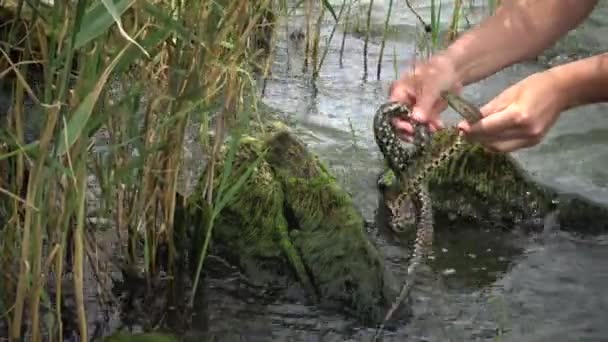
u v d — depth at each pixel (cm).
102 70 210
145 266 251
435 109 222
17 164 221
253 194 259
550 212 287
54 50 202
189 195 263
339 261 253
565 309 253
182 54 234
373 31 435
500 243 278
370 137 325
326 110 344
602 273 267
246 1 234
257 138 266
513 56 224
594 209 286
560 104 214
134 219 250
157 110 240
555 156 317
